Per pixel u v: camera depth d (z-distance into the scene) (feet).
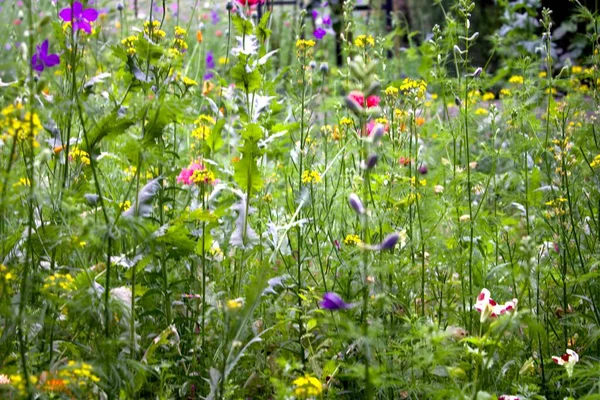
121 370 8.96
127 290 9.86
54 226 9.25
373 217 11.66
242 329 9.80
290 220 12.42
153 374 9.77
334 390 9.73
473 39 12.75
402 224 12.24
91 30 11.41
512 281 11.82
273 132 13.51
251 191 11.50
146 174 11.76
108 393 8.61
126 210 10.32
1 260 9.68
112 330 9.68
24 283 8.04
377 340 8.50
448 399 9.28
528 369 10.37
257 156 11.19
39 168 9.13
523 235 12.73
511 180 13.79
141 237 8.87
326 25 24.88
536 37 29.55
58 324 9.54
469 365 9.33
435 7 33.04
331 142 16.40
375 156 7.70
